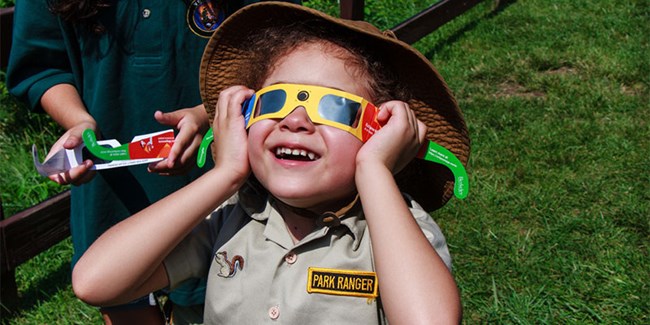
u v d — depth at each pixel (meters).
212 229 2.07
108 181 2.47
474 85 6.64
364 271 1.85
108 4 2.31
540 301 3.58
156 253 1.83
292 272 1.88
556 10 8.77
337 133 1.79
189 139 2.18
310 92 1.81
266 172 1.83
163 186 2.51
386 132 1.82
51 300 3.79
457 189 1.99
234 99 1.95
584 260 3.97
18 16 2.43
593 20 8.39
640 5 8.92
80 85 2.48
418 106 2.04
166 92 2.40
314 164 1.80
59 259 4.14
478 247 4.04
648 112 5.96
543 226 4.33
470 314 3.53
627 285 3.70
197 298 2.49
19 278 3.99
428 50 7.47
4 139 5.23
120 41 2.36
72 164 2.17
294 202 1.83
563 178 4.89
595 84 6.55
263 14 2.00
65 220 4.00
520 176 4.89
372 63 1.91
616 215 4.39
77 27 2.37
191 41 2.39
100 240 1.86
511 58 7.20
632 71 6.80
